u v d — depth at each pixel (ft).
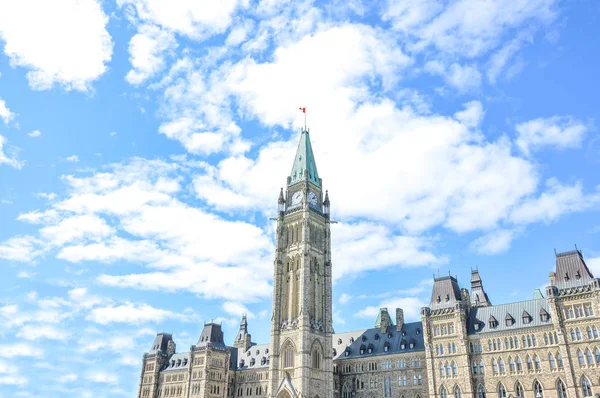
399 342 442.91
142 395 545.44
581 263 331.36
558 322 322.55
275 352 443.73
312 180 517.96
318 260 484.74
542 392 324.60
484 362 355.77
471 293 476.54
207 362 496.64
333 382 449.48
